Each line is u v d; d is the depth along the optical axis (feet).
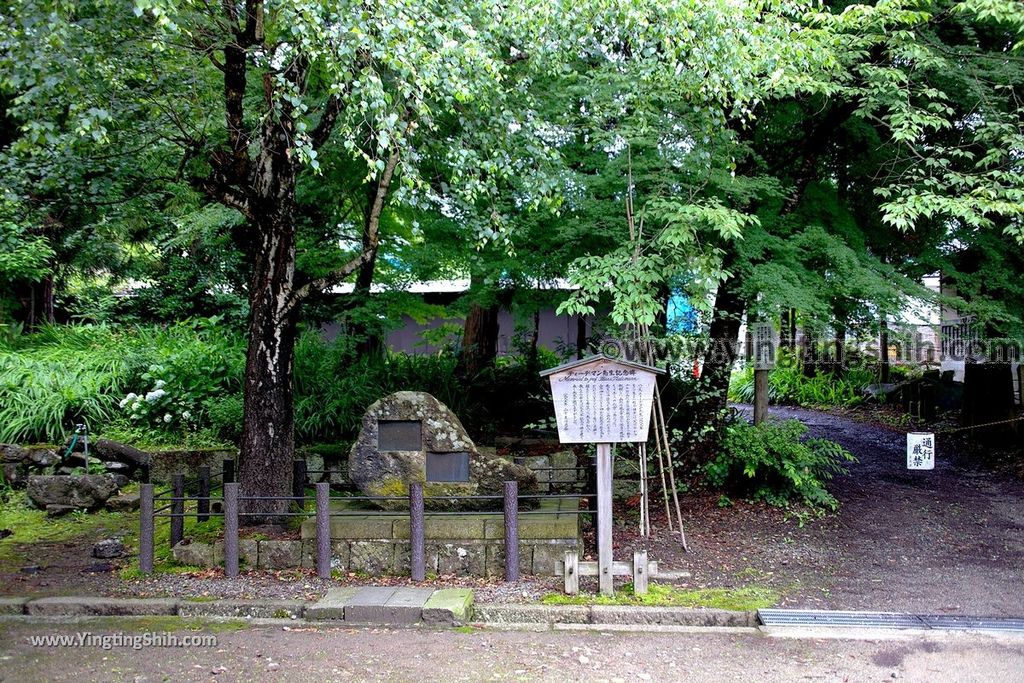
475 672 16.62
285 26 20.18
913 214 22.47
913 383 50.14
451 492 24.68
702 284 23.84
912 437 29.63
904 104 24.72
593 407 21.86
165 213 34.96
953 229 30.17
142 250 45.21
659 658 17.57
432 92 20.15
